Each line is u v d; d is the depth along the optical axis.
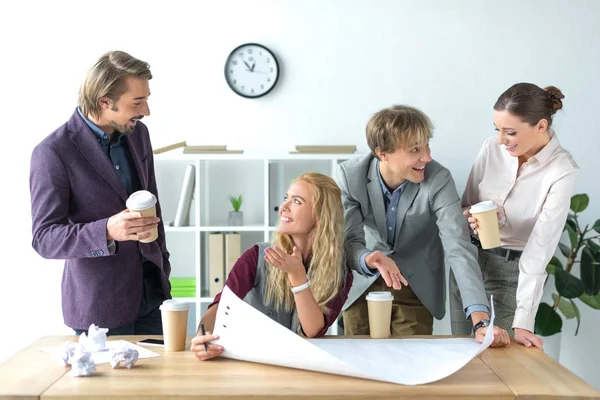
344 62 3.96
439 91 3.97
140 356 1.92
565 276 3.54
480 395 1.64
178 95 3.97
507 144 2.39
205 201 3.96
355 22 3.95
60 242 2.17
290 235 2.22
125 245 2.37
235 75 3.95
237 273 2.21
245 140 3.99
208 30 3.95
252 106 3.98
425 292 2.69
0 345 4.03
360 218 2.59
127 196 2.41
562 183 2.43
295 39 3.96
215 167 4.06
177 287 3.87
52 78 3.95
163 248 2.61
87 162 2.32
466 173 4.00
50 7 3.92
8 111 3.95
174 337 1.96
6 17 3.92
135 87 2.28
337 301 2.21
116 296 2.36
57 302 4.03
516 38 3.96
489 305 2.40
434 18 3.95
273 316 2.22
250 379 1.73
